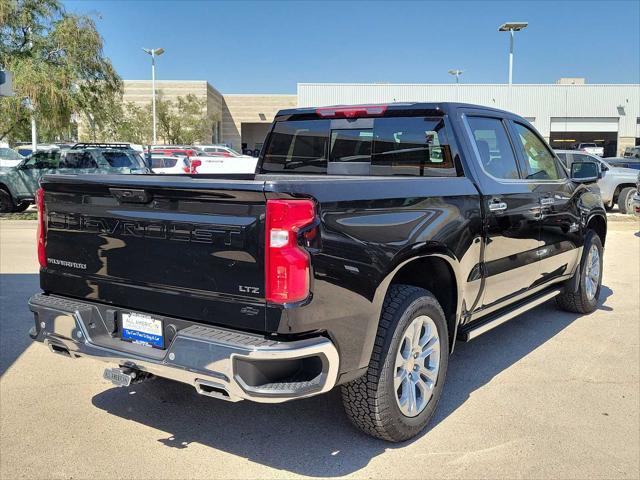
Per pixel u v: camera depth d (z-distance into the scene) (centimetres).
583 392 437
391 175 461
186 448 354
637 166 1888
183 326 307
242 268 286
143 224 317
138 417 395
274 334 282
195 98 5309
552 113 4834
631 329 595
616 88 4803
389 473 327
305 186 285
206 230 295
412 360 357
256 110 6869
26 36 1897
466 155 421
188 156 2320
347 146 488
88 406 411
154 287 318
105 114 2141
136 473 326
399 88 4722
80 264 351
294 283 278
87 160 1769
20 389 438
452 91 4750
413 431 358
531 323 614
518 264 470
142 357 313
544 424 385
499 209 430
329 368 292
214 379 286
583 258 620
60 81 1872
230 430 377
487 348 536
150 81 5484
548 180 529
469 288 406
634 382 457
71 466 333
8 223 1534
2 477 320
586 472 328
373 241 316
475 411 404
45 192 367
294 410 406
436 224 362
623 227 1402
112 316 338
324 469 331
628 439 365
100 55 1986
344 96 4722
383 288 321
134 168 1816
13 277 816
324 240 289
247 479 321
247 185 279
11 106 1870
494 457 344
